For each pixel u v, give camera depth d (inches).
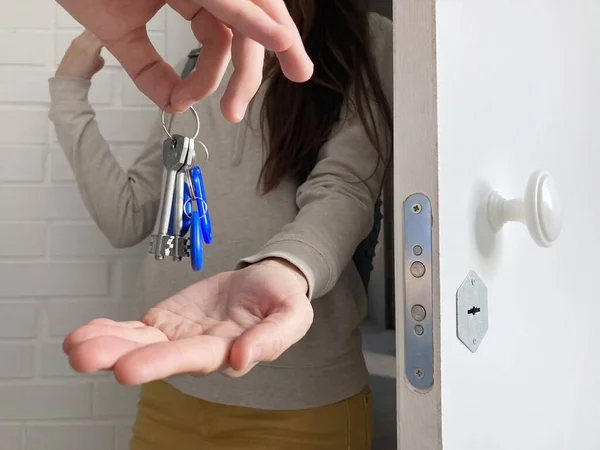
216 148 34.2
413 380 19.1
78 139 39.1
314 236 24.8
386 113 32.2
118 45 16.7
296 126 31.6
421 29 19.1
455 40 20.2
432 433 18.7
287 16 15.2
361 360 34.4
